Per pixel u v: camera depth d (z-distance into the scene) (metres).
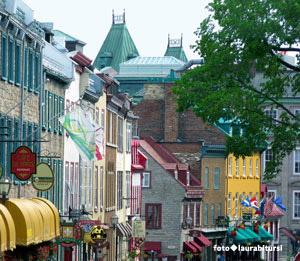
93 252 113.50
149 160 158.12
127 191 142.62
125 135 139.88
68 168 102.75
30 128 86.88
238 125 78.06
